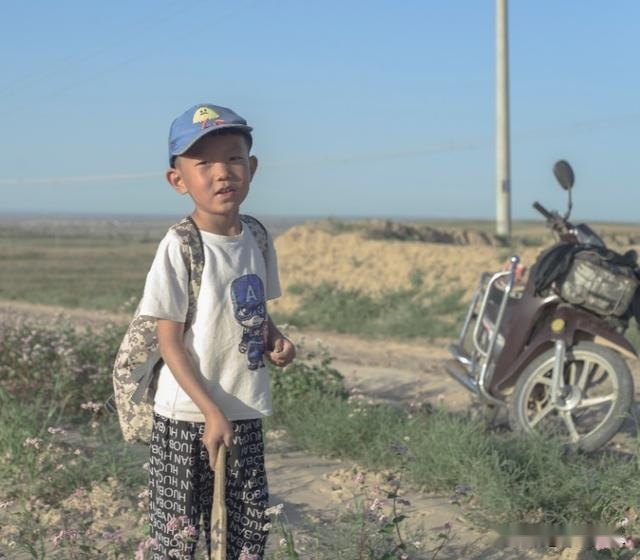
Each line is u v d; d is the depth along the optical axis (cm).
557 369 605
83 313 1959
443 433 566
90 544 439
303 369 801
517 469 512
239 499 319
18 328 868
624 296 595
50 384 748
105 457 554
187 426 307
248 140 310
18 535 454
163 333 302
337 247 2025
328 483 559
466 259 1852
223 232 310
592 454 613
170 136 307
